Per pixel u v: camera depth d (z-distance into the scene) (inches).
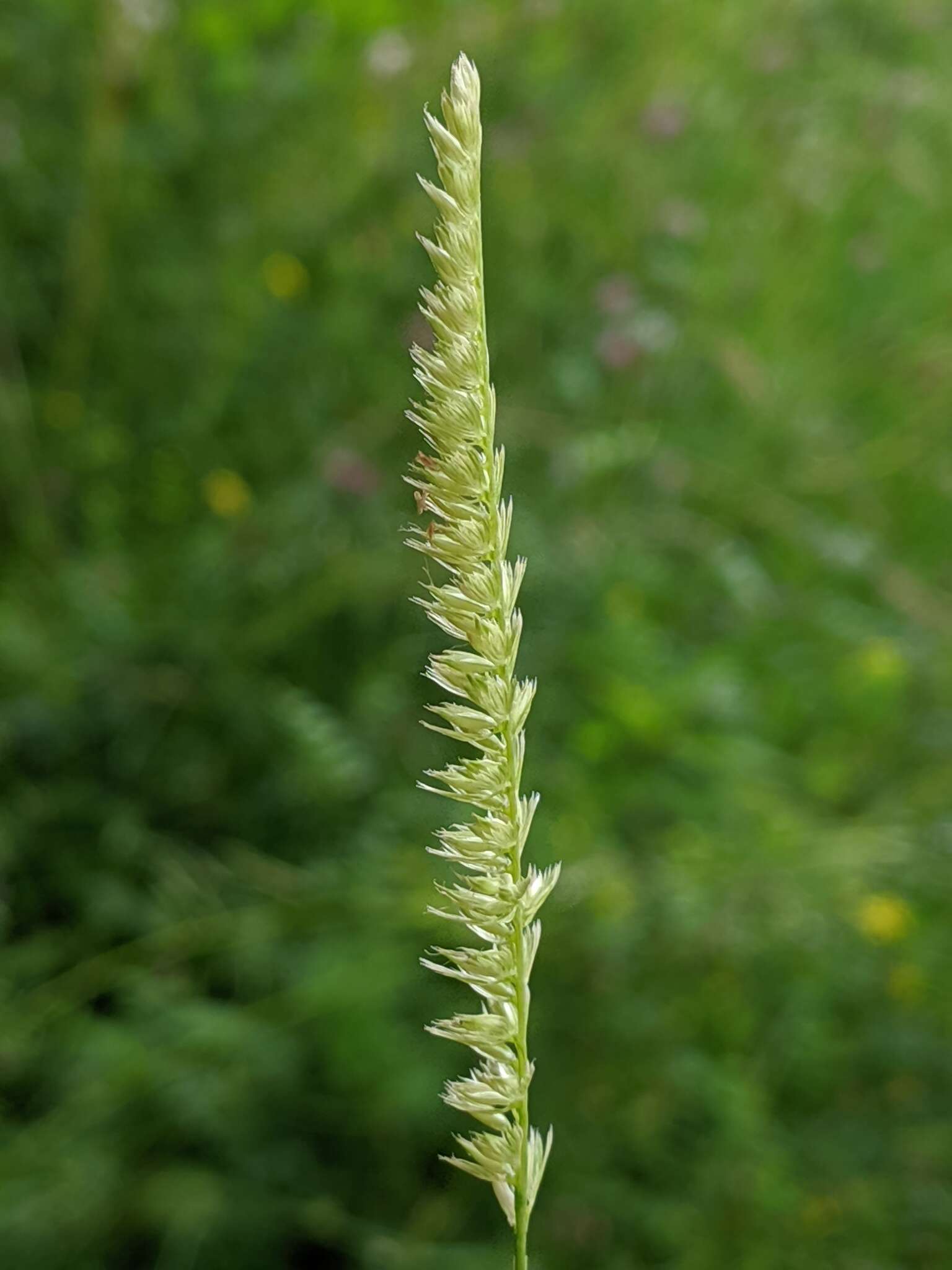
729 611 142.1
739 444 154.6
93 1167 89.9
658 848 112.4
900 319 174.6
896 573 145.9
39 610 123.6
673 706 119.0
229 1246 91.4
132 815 111.9
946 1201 94.5
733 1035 100.9
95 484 135.8
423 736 116.1
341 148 153.9
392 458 132.4
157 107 150.7
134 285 144.6
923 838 114.3
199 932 102.8
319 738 107.4
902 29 189.0
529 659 121.9
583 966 100.6
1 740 110.7
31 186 142.4
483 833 30.8
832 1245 91.6
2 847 104.1
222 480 136.4
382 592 122.4
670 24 171.2
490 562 29.4
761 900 104.3
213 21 155.7
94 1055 93.3
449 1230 92.0
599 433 134.5
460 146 26.8
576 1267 91.0
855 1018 105.7
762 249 167.9
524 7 161.2
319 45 160.2
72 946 105.0
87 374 142.5
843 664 137.5
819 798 126.2
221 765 116.0
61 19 149.0
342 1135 95.3
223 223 149.0
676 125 161.9
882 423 166.7
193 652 119.8
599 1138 95.4
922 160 176.1
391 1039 93.7
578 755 117.0
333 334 144.6
